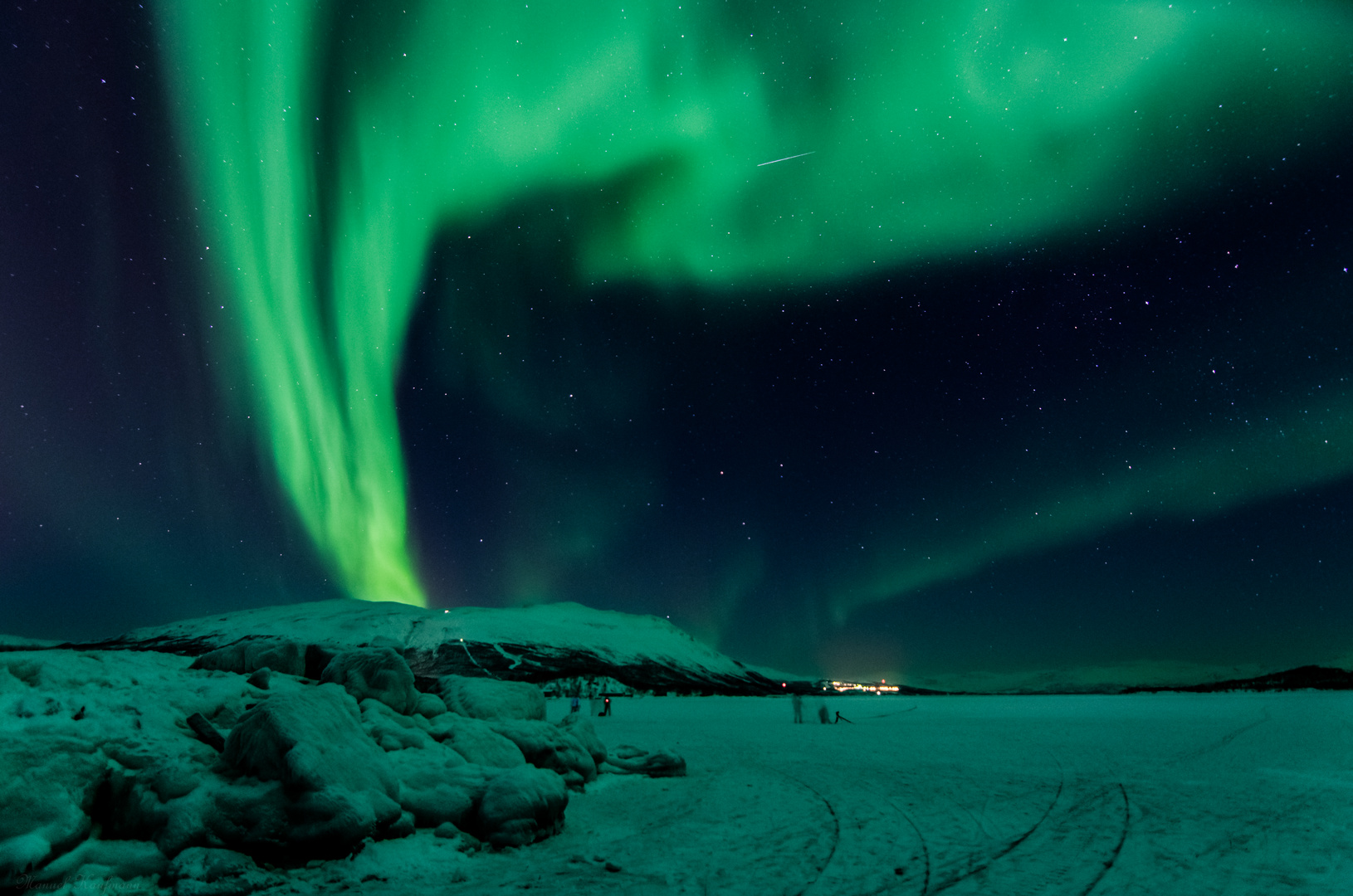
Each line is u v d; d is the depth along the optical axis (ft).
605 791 38.45
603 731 91.61
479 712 40.60
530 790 26.48
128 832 19.61
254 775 21.79
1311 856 22.89
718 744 69.72
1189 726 84.74
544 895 19.34
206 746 23.75
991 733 79.97
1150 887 19.58
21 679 23.80
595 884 20.38
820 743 70.79
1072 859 22.93
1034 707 169.07
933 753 58.54
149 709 24.26
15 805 17.02
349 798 21.62
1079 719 105.91
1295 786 37.91
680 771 44.70
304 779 21.01
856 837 26.68
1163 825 28.27
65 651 30.37
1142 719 101.55
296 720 22.95
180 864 18.37
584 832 27.91
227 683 29.37
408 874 20.85
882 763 51.29
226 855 19.12
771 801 35.27
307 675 37.70
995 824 28.94
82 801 18.81
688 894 19.40
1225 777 41.81
